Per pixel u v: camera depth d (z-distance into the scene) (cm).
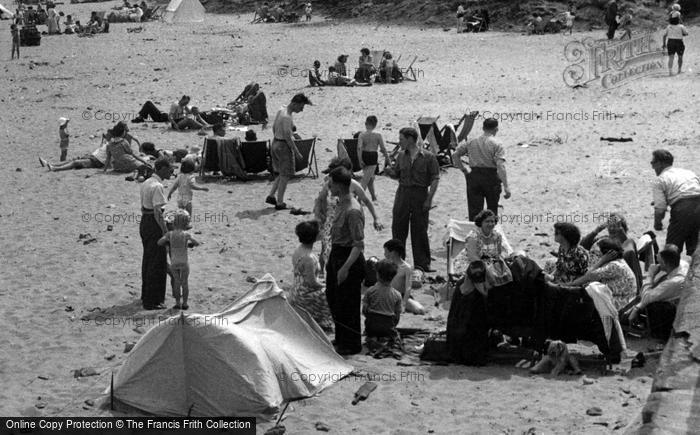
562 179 2156
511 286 1164
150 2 8888
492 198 1631
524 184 2128
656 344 1213
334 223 1231
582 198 1986
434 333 1234
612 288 1254
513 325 1180
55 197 2169
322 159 2453
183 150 2436
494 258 1323
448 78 3972
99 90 3928
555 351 1136
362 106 3300
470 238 1340
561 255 1298
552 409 1033
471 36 5553
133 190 2220
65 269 1630
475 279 1159
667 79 3666
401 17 6494
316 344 1169
